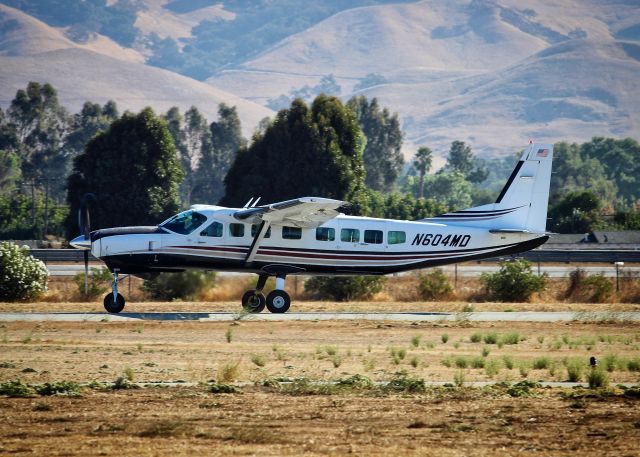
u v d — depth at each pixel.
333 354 88.19
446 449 52.06
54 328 105.50
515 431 56.25
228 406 62.62
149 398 64.94
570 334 109.31
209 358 84.56
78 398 64.75
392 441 53.75
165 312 125.25
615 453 51.50
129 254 120.75
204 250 121.88
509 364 81.50
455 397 66.50
